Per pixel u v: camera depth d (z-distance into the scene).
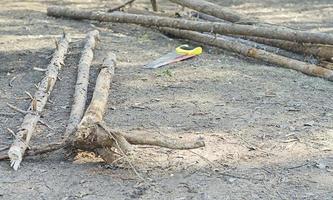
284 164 4.94
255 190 4.49
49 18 10.80
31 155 4.93
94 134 4.68
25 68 7.70
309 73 7.57
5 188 4.50
